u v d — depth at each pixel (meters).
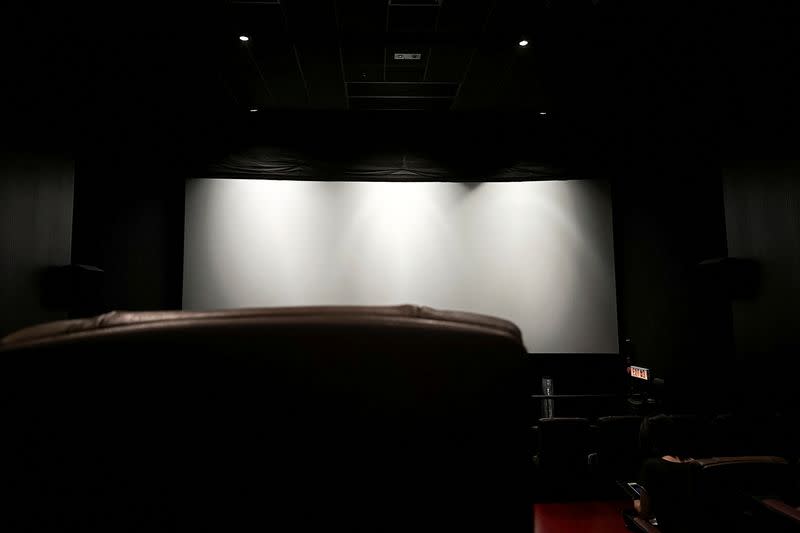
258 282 5.30
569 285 5.34
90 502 0.43
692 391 4.16
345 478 0.44
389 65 4.47
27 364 0.42
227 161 5.44
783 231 2.62
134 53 4.02
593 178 5.45
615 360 5.29
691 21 3.35
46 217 2.89
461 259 5.41
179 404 0.42
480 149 5.58
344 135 5.56
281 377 0.42
